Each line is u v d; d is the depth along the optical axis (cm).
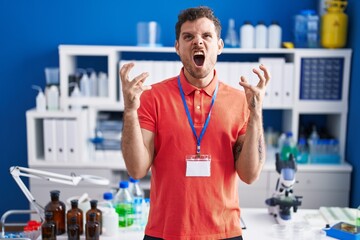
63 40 418
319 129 430
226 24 416
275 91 390
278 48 391
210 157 177
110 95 391
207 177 176
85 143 385
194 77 179
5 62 420
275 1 413
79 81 402
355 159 375
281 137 406
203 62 174
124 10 414
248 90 170
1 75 422
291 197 260
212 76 186
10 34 416
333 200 383
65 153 378
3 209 437
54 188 376
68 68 394
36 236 237
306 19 392
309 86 391
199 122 178
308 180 380
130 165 173
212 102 181
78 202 246
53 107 387
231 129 180
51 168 379
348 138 393
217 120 178
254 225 253
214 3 413
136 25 416
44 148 386
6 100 426
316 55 385
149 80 388
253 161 174
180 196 176
